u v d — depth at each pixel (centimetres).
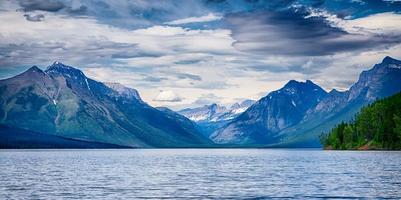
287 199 6744
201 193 7550
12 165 16725
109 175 11462
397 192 7388
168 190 7988
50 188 8325
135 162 19838
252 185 8725
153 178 10512
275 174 11519
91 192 7712
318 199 6706
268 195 7200
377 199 6669
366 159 18138
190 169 14150
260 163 18312
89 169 14162
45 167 15312
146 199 6875
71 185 8850
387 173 11025
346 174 10906
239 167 15250
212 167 15388
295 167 14550
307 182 9138
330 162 16838
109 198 6988
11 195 7312
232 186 8588
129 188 8331
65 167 15350
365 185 8400
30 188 8300
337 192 7438
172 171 13112
